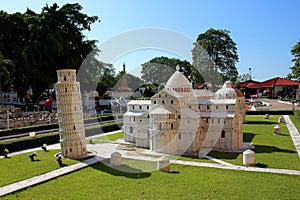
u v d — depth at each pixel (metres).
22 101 116.12
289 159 34.28
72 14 91.38
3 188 25.91
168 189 24.89
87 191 24.94
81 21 92.94
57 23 87.06
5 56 80.81
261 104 100.69
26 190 25.53
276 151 38.69
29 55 77.12
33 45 77.50
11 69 75.75
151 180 27.20
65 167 32.47
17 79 90.62
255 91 144.00
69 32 88.69
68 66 83.12
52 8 87.69
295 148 40.41
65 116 37.19
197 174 28.92
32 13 91.06
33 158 36.28
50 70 84.00
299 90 112.94
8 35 80.25
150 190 24.75
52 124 63.91
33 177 28.95
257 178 27.42
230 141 40.16
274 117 78.38
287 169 30.25
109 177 28.45
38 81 87.44
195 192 24.11
